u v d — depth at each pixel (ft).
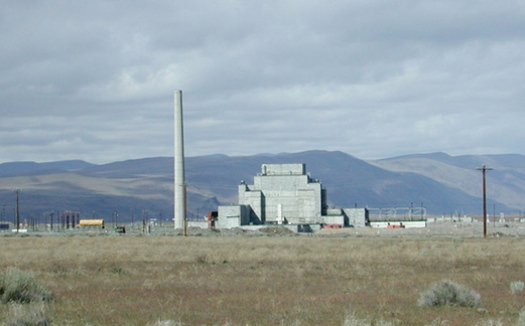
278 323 86.79
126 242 329.72
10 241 351.87
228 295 117.19
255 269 167.94
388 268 166.20
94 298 113.80
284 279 143.23
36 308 87.61
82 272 161.48
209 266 177.17
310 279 142.61
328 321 88.07
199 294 119.03
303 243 300.40
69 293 121.49
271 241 334.03
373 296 113.80
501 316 92.99
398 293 117.70
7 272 115.85
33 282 112.16
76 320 89.92
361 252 222.69
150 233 607.78
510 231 601.21
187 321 89.20
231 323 86.94
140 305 104.68
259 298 112.06
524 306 101.86
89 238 415.44
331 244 286.66
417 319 90.12
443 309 98.68
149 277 150.71
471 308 99.96
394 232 627.05
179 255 216.95
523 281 135.44
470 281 136.46
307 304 103.71
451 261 186.91
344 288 126.21
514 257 199.11
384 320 88.28
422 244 279.28
